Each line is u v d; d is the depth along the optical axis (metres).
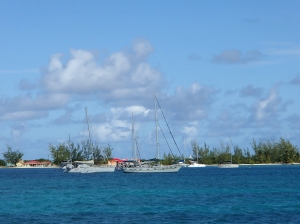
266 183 108.69
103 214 55.78
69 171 181.88
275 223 47.97
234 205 62.62
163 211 57.69
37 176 166.25
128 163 172.25
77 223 49.34
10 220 51.81
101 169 170.88
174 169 161.25
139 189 93.12
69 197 77.38
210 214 54.62
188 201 68.31
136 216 53.88
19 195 82.25
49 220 51.59
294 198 70.88
